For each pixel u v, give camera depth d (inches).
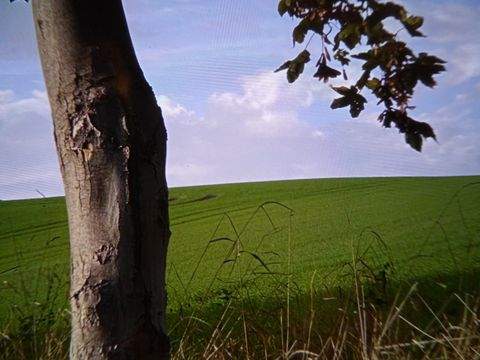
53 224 689.6
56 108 74.4
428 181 966.4
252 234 584.4
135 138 72.7
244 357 128.3
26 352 132.8
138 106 74.0
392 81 111.3
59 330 135.2
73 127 72.7
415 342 110.9
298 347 124.4
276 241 525.0
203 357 123.0
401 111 112.6
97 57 72.5
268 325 137.6
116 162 71.9
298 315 141.1
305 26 120.3
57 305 158.7
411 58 110.4
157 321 73.7
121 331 70.3
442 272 254.4
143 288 71.9
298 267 391.2
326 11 116.8
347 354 122.0
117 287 70.5
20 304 167.6
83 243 72.7
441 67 106.7
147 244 72.7
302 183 1079.0
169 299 230.8
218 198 971.9
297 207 797.2
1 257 472.7
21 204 874.8
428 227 543.2
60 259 330.6
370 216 654.5
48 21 73.2
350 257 414.3
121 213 71.3
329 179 1121.4
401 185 938.7
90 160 72.2
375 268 159.0
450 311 153.7
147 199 72.9
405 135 112.1
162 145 76.4
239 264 410.0
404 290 180.5
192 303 193.5
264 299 161.3
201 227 678.5
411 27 107.1
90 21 72.3
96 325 70.2
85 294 71.2
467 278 209.6
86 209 72.3
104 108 72.3
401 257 366.9
